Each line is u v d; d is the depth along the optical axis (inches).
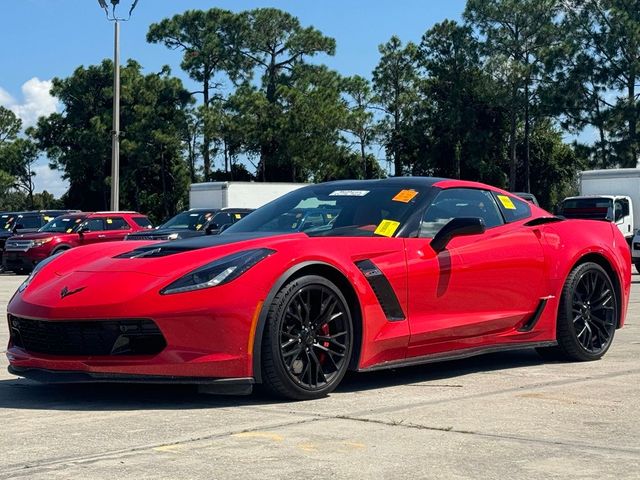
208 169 2536.9
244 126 2359.7
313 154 2362.2
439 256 213.5
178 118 2512.3
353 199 224.5
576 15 2076.8
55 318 182.4
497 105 2294.5
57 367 184.7
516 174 2439.7
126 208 2662.4
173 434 157.6
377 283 200.2
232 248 191.3
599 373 226.4
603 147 2010.3
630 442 151.6
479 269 221.8
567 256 243.0
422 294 209.3
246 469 134.4
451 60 2287.2
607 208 1074.7
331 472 133.0
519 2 2134.6
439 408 180.1
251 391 187.2
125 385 210.1
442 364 243.8
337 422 167.0
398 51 2517.2
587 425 164.4
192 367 177.6
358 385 209.6
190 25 2576.3
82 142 2578.7
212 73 2615.7
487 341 225.3
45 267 206.1
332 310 192.2
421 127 2399.1
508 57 2204.7
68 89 2719.0
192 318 177.8
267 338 182.5
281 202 234.2
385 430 160.2
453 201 227.3
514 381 214.4
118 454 143.6
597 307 251.6
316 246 193.6
